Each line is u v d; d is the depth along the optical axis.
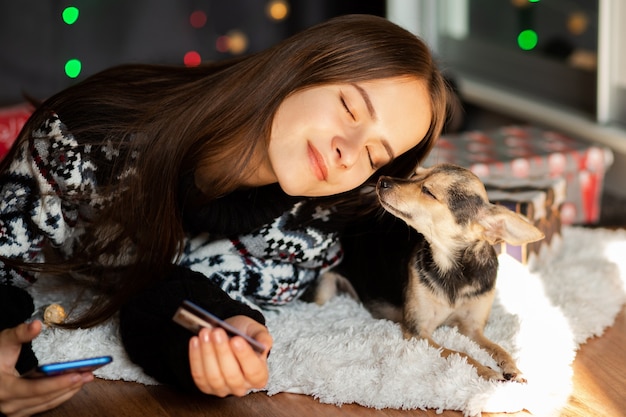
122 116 2.01
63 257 2.10
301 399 1.86
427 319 2.12
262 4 4.48
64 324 1.98
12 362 1.70
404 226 2.30
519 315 2.18
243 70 1.88
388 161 1.88
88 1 4.15
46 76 4.14
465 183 2.09
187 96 1.97
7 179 1.97
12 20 4.02
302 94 1.80
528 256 2.42
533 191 2.51
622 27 3.33
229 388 1.63
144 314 1.85
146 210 1.91
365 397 1.83
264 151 1.85
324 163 1.76
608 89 3.41
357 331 2.11
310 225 2.15
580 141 3.19
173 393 1.87
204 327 1.55
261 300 2.21
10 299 1.90
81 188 1.97
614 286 2.35
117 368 1.91
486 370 1.89
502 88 4.00
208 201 1.93
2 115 3.14
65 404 1.82
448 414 1.79
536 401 1.81
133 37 4.30
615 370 1.99
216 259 2.14
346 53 1.82
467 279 2.09
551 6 3.77
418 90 1.86
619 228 2.84
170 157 1.90
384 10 4.43
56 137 1.96
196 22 4.40
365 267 2.29
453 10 4.36
